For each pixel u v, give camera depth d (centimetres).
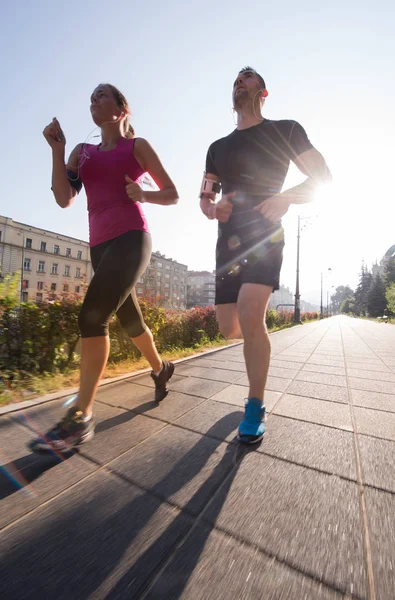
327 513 107
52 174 171
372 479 129
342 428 184
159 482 125
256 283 162
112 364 367
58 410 208
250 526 100
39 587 79
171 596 76
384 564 86
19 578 81
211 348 578
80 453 149
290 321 2209
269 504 112
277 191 173
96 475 130
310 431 179
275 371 358
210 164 203
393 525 101
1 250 4419
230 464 140
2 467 136
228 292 180
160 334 550
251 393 165
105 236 173
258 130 173
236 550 90
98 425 183
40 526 100
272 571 83
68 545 92
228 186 182
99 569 84
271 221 159
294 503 112
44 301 323
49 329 314
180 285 8206
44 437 145
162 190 180
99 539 94
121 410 209
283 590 77
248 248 167
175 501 113
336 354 522
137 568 84
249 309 160
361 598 75
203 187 193
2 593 77
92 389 155
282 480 127
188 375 323
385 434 176
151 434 171
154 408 213
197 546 92
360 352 551
